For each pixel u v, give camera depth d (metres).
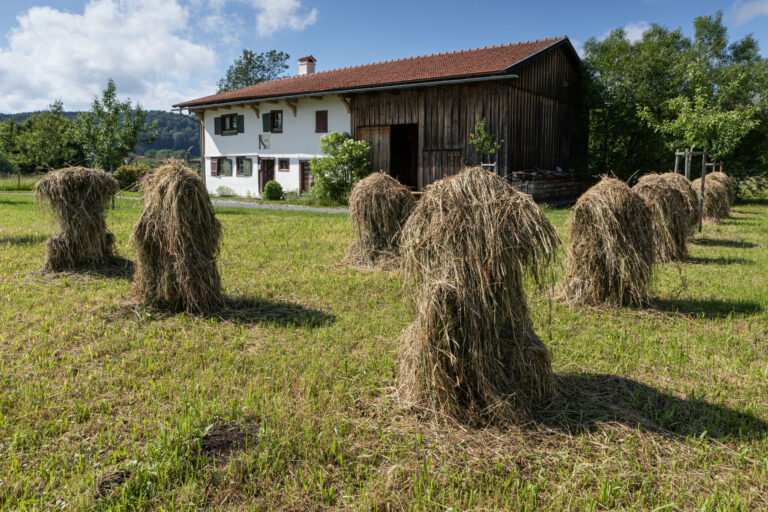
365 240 8.55
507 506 2.50
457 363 3.31
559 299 6.40
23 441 3.02
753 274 7.84
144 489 2.59
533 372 3.43
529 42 22.16
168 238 5.45
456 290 3.26
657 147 22.97
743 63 23.73
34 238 10.45
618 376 4.04
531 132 20.08
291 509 2.50
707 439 3.16
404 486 2.67
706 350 4.68
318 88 22.09
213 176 29.23
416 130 24.55
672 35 24.75
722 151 12.40
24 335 4.80
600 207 6.05
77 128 17.38
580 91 24.70
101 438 3.02
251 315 5.68
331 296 6.48
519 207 3.38
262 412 3.36
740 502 2.55
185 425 3.09
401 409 3.44
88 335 4.84
